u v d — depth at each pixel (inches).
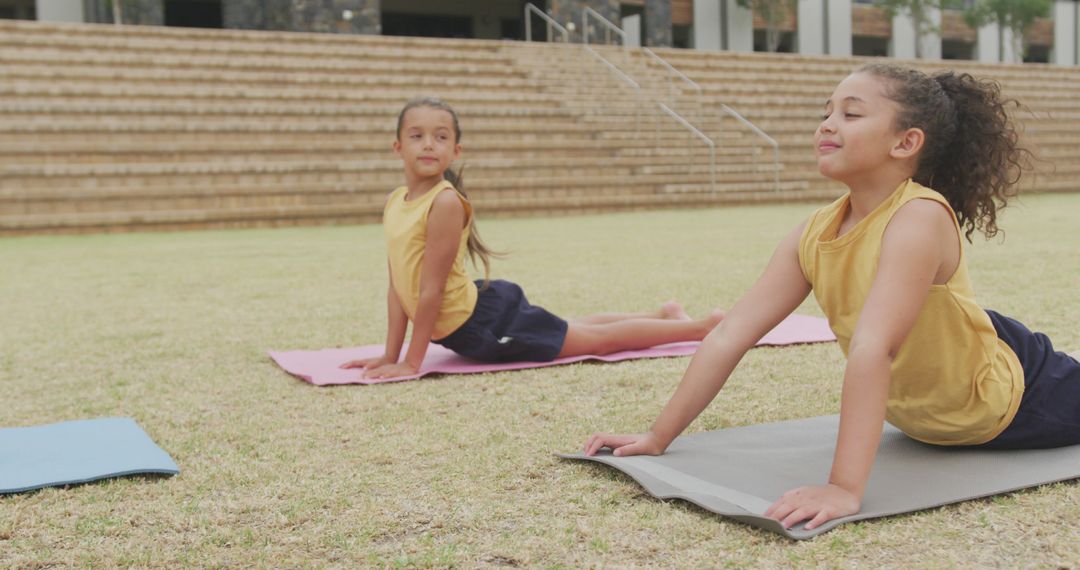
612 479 76.0
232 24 740.0
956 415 76.4
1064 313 149.3
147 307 192.7
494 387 112.7
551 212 494.9
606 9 776.3
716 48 1044.5
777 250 81.0
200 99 500.7
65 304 199.5
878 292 68.6
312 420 99.0
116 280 242.1
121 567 61.0
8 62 484.4
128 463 81.4
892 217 70.1
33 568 61.1
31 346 149.6
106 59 503.2
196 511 71.1
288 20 707.4
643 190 541.0
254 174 459.8
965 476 72.2
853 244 72.6
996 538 60.8
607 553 60.6
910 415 78.6
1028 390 77.0
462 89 581.6
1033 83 763.4
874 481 71.5
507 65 623.5
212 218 429.7
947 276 71.2
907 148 69.5
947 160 73.9
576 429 92.2
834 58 731.4
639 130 589.3
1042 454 77.7
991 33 1209.4
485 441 88.7
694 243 314.2
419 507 70.7
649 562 58.9
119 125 457.1
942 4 1099.3
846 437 66.4
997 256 242.2
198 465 83.2
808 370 116.0
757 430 87.5
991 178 73.6
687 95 638.5
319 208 450.0
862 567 56.9
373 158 498.6
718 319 134.6
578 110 579.5
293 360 131.6
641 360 128.0
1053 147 669.9
